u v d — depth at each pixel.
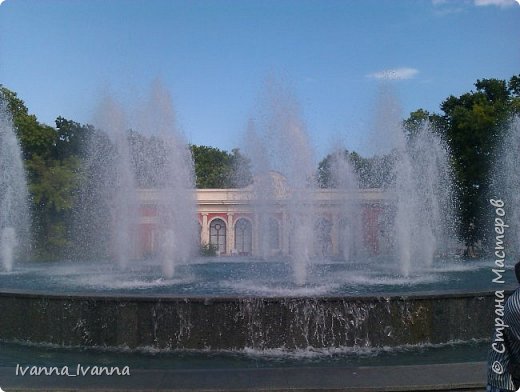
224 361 9.23
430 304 10.12
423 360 9.19
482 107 39.50
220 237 57.59
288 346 9.82
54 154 47.88
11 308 10.80
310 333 9.84
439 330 10.16
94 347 10.07
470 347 9.98
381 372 7.61
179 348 9.84
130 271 19.47
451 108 42.88
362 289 13.07
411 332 10.04
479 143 39.16
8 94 47.81
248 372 7.67
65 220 44.66
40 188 43.41
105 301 10.05
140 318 9.95
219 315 9.85
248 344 9.82
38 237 44.00
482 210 39.00
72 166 45.28
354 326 9.90
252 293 11.80
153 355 9.60
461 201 39.50
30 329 10.58
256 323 9.84
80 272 19.22
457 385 7.07
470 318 10.33
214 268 20.56
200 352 9.74
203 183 74.00
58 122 48.12
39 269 21.19
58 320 10.33
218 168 74.38
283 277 16.48
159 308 9.91
